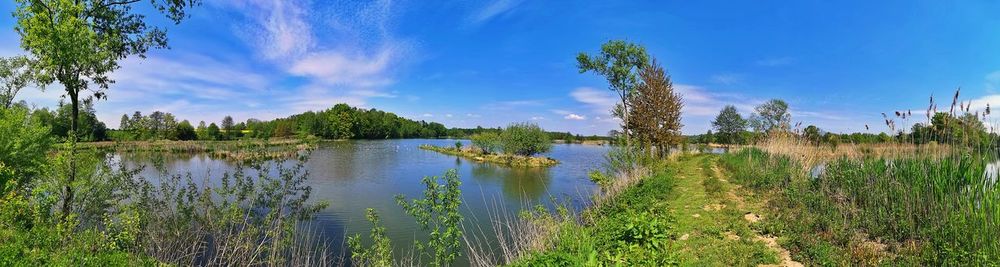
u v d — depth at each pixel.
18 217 9.79
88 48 11.50
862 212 8.65
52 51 11.05
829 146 15.95
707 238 8.38
